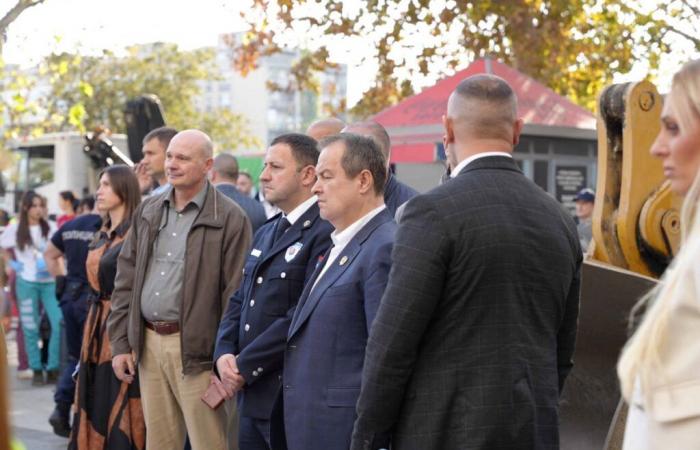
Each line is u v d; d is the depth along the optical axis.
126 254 6.16
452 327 3.35
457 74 13.30
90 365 6.42
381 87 21.23
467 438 3.30
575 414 4.83
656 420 2.16
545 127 13.02
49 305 10.95
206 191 5.87
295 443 4.23
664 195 4.60
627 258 4.63
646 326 2.20
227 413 5.84
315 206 4.99
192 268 5.73
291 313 4.82
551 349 3.47
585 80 20.38
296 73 21.11
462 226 3.33
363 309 4.16
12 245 11.87
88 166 23.38
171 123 43.47
